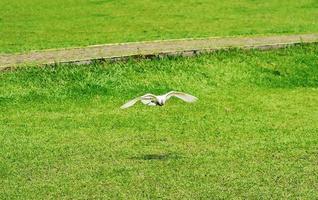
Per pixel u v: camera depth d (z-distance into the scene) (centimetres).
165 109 1845
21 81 1978
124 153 1507
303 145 1565
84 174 1380
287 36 2564
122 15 3195
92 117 1772
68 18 3127
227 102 1922
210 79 2088
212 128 1694
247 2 3478
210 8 3341
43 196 1275
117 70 2069
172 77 2070
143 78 2050
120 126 1702
